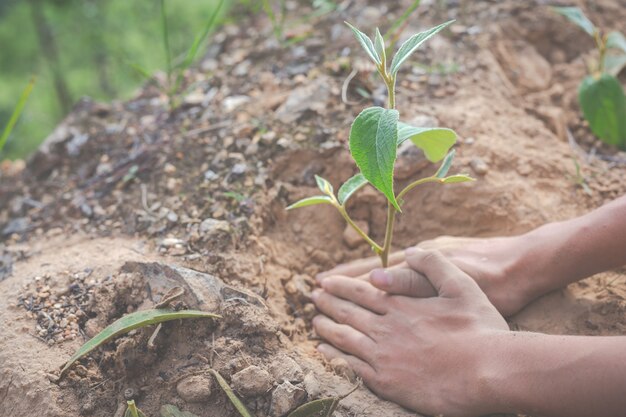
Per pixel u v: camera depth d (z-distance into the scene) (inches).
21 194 36.5
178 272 29.7
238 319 28.7
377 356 28.4
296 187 34.1
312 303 31.7
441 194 33.3
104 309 29.4
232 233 31.8
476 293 28.3
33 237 33.9
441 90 36.5
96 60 91.0
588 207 33.5
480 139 34.4
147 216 33.1
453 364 26.9
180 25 77.1
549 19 40.6
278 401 26.6
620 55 40.0
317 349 30.1
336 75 37.2
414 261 29.6
